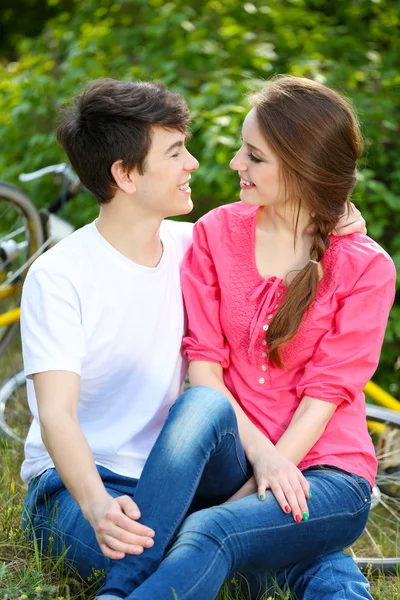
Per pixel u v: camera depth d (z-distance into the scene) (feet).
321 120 7.93
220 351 8.46
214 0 17.43
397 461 11.11
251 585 7.80
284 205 8.32
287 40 16.96
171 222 9.34
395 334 14.30
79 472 7.17
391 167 15.03
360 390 8.20
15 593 7.38
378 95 15.40
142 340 8.23
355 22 18.21
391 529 10.73
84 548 7.64
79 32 19.67
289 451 7.84
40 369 7.60
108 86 7.97
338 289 8.25
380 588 8.73
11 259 13.43
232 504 7.38
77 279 7.97
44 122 17.34
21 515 9.05
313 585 7.75
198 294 8.51
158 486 7.02
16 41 28.71
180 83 15.70
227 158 14.05
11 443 11.83
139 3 18.16
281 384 8.40
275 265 8.45
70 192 13.69
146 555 6.88
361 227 8.56
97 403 8.29
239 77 15.80
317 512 7.55
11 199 13.23
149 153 7.89
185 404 7.43
